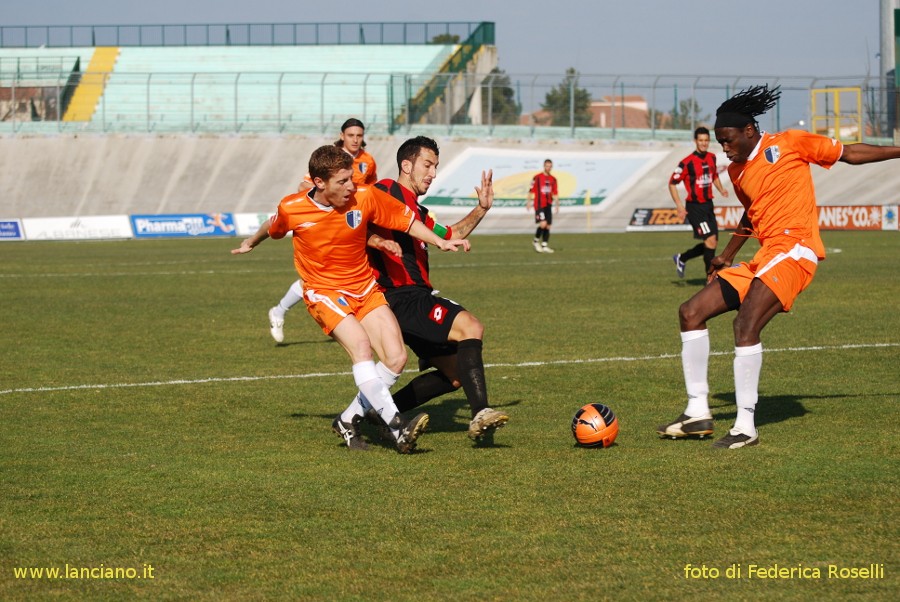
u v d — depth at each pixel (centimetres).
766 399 1148
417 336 965
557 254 3956
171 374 1381
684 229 5988
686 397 1176
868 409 1080
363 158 1497
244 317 2052
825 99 6494
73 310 2177
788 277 938
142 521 729
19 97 7256
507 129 6856
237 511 752
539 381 1286
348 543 677
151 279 2992
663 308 2077
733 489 788
